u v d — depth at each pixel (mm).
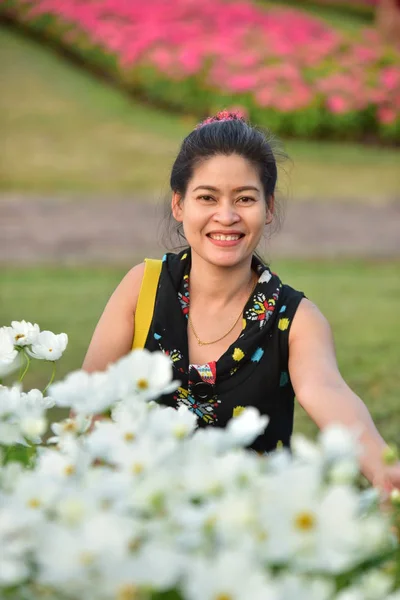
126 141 19734
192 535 1546
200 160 3121
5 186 15914
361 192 16297
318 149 19594
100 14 26781
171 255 3428
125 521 1553
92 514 1574
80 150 18859
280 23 25234
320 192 16141
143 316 3314
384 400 6676
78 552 1491
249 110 20469
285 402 3332
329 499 1537
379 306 9898
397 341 8453
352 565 1654
